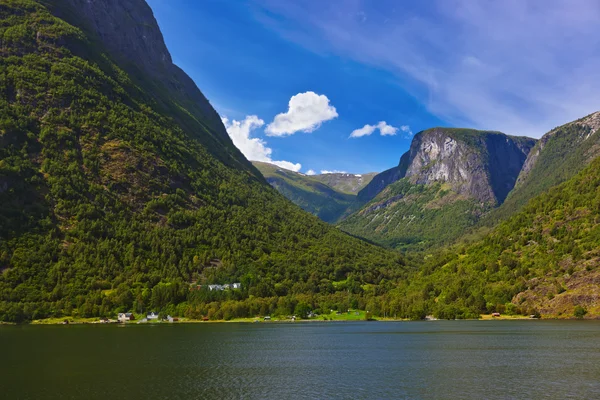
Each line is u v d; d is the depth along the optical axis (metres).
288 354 153.38
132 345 169.88
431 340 188.12
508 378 111.75
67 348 159.75
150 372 120.44
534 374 115.88
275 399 94.06
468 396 95.31
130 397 95.06
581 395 95.19
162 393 98.56
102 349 158.75
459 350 158.75
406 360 140.00
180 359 141.12
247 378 114.00
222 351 159.38
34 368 124.31
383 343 181.25
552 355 143.50
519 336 192.62
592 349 154.38
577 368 122.75
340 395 97.06
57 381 108.69
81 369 123.38
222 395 97.06
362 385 106.12
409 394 97.81
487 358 140.88
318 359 143.12
